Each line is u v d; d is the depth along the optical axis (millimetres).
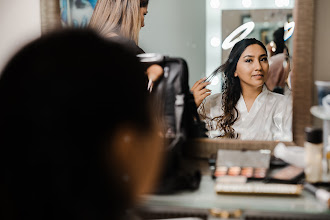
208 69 871
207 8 854
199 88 878
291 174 765
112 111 288
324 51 860
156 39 878
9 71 271
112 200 306
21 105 270
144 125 304
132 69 299
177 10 864
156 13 871
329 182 739
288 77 855
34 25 954
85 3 895
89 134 283
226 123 884
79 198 292
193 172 803
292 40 842
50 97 272
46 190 284
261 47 850
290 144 872
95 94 282
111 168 297
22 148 275
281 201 702
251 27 847
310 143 739
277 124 874
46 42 279
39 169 280
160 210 753
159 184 727
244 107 876
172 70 835
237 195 721
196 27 863
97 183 295
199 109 886
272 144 878
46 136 275
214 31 859
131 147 302
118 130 293
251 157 832
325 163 790
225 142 890
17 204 286
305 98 855
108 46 293
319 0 843
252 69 857
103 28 889
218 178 763
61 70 274
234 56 859
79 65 279
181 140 818
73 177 287
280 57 850
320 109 806
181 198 720
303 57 842
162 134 808
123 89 292
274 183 750
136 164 308
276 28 840
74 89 277
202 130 892
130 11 875
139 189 318
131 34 880
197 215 760
